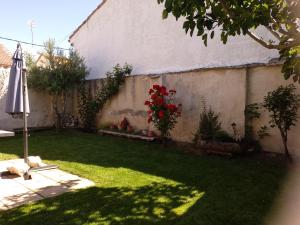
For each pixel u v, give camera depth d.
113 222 3.43
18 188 4.70
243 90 6.91
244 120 6.89
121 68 10.64
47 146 8.45
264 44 3.64
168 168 5.78
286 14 3.26
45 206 3.92
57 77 11.35
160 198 4.19
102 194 4.37
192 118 8.12
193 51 8.57
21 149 8.03
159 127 7.97
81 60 12.10
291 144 6.09
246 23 3.18
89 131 11.51
